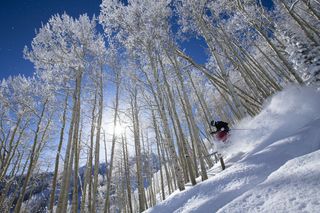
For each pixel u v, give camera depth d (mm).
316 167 3191
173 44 12766
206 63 16172
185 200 7164
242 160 7617
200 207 5602
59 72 11234
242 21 15008
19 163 14211
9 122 13703
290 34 11227
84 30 11898
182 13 12969
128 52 13148
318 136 5527
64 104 12031
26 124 13609
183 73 14273
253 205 2963
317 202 2369
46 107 12805
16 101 12922
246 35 16141
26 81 13445
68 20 11609
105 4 11859
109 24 12000
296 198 2635
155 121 16922
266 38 12492
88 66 11633
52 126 13703
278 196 2885
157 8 12055
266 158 6227
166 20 12750
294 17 11992
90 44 12047
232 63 14922
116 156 21500
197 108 22766
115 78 13023
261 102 14523
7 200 14664
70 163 9352
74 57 10961
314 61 9758
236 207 3127
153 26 11875
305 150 5441
